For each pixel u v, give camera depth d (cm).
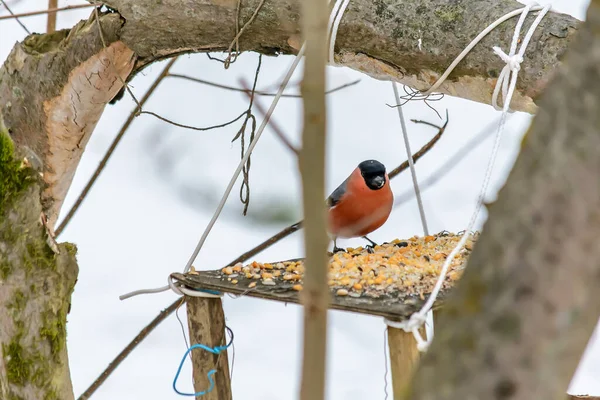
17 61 520
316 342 194
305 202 188
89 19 511
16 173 484
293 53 514
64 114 524
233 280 438
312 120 185
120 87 529
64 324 507
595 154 178
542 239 182
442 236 541
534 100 452
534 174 184
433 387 193
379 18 482
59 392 502
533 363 185
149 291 461
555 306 183
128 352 685
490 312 187
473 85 475
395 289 406
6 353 494
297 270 458
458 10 469
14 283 488
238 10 489
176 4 491
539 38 443
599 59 179
